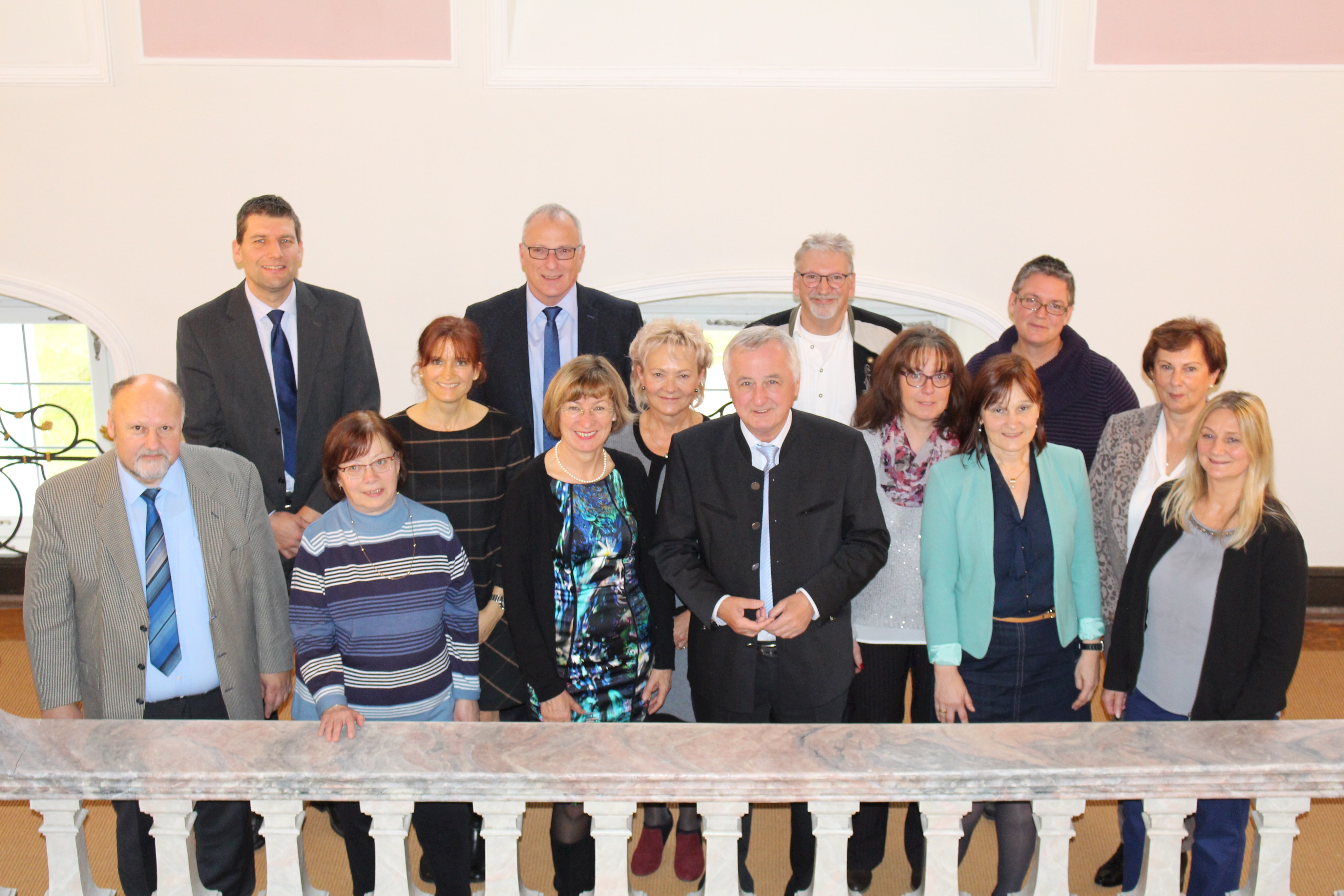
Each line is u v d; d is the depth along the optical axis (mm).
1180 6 3725
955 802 1713
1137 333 4008
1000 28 3854
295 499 2898
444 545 2164
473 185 3912
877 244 3965
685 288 4008
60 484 2121
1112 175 3885
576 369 2152
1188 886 2096
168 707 2172
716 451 2215
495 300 2992
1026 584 2189
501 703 2607
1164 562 2117
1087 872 2600
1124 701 2252
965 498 2186
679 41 3848
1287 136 3840
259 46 3764
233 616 2227
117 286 3949
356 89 3822
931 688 2408
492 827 1717
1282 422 4062
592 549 2236
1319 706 3443
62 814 1737
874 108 3855
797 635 2135
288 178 3889
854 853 2398
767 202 3938
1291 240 3918
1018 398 2096
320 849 2732
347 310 2979
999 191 3914
